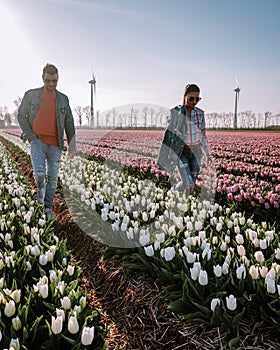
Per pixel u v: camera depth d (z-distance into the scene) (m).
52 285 3.16
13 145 25.47
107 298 4.32
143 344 3.38
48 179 6.86
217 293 3.15
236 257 3.68
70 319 2.59
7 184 8.37
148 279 3.98
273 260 3.87
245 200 6.54
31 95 6.45
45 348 2.58
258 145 21.72
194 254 3.59
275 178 8.95
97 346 2.77
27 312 2.81
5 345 2.56
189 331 3.23
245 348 2.91
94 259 5.21
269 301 3.09
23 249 4.23
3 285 3.21
